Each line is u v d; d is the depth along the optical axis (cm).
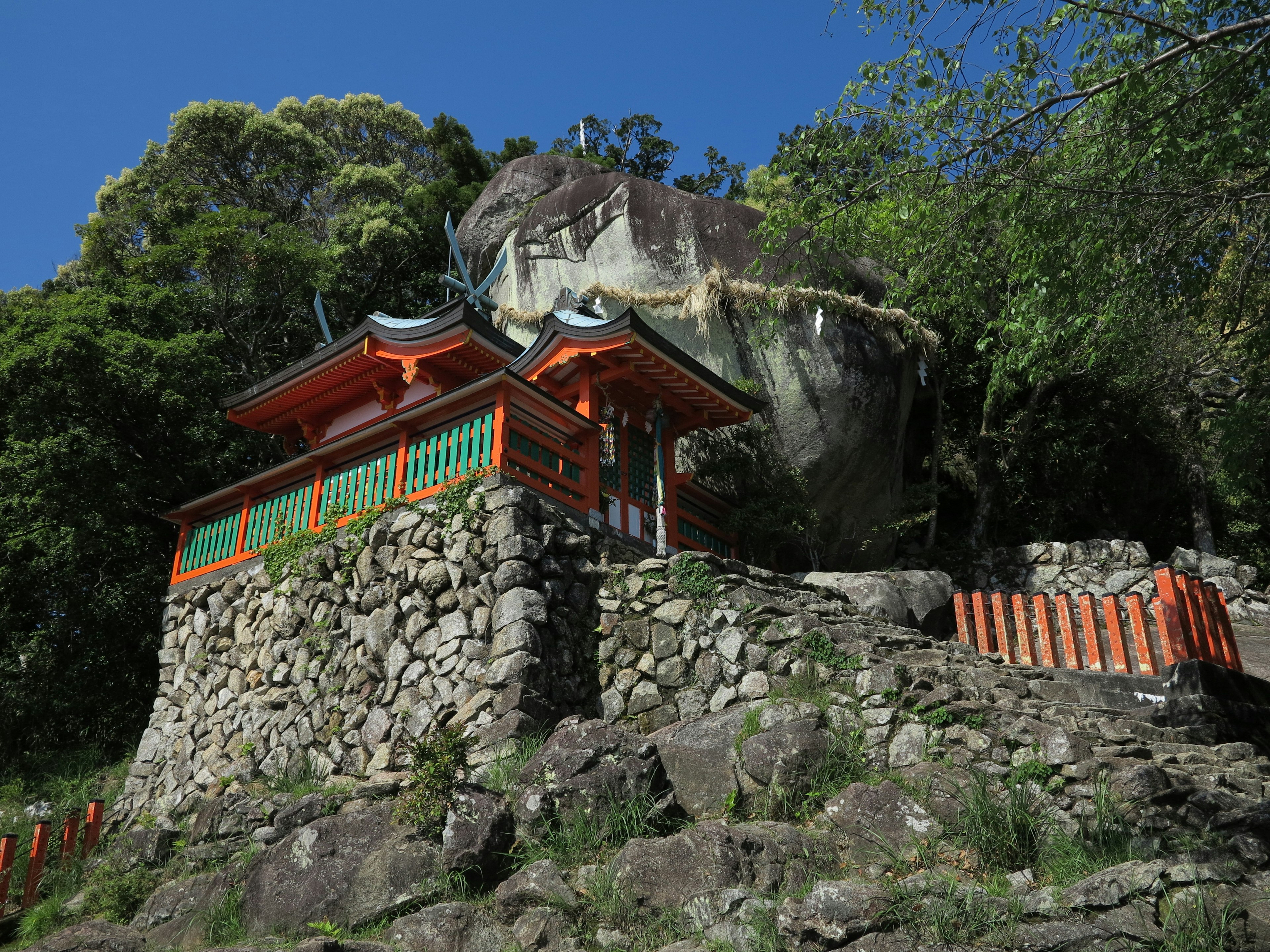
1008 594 1728
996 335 1872
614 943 661
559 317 1402
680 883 688
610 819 769
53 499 1669
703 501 1582
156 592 1833
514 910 705
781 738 818
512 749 905
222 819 1002
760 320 1762
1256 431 1176
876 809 727
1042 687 906
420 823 789
